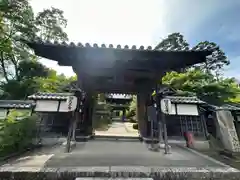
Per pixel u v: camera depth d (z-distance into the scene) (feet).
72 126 16.75
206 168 10.16
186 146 20.80
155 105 18.69
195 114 20.10
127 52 14.73
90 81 21.74
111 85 21.93
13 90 36.24
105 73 18.45
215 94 32.01
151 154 14.20
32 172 9.03
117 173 9.23
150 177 9.26
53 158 12.41
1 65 41.16
